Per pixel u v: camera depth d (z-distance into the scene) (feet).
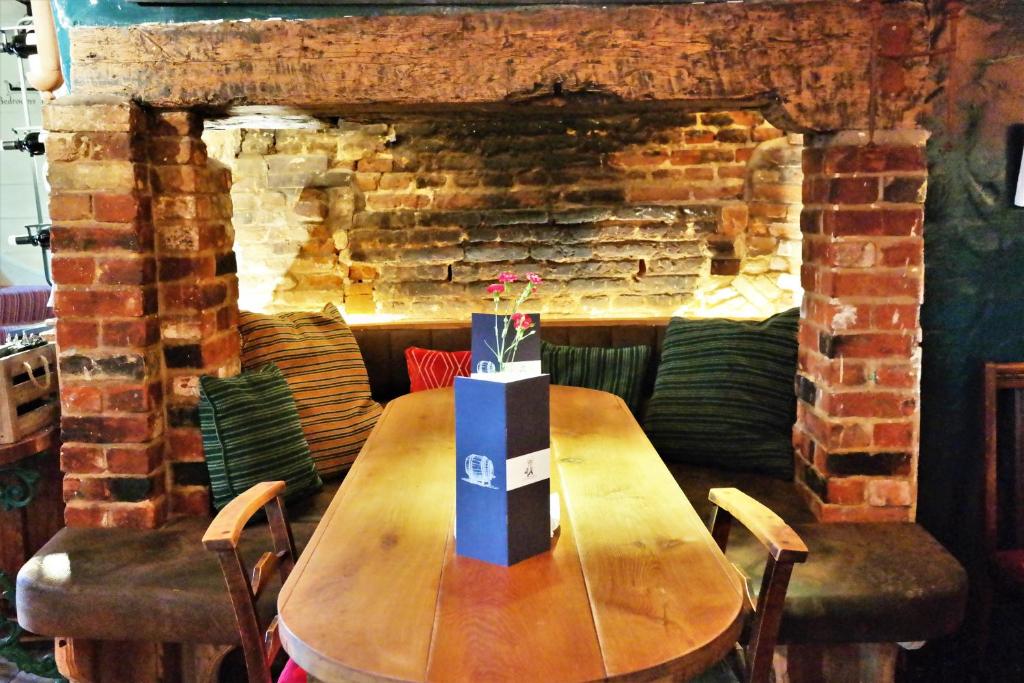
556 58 7.50
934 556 7.04
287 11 7.88
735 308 11.18
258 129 10.97
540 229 11.14
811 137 8.04
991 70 7.97
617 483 5.92
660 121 10.89
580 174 11.03
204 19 7.92
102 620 6.72
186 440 8.22
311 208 11.10
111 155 7.45
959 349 8.38
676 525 5.13
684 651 3.71
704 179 10.99
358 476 6.10
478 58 7.53
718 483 8.63
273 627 5.47
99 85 7.57
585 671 3.55
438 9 7.83
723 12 7.40
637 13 7.45
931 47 7.89
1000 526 8.68
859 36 7.33
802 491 8.41
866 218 7.45
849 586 6.57
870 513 7.77
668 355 9.66
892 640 6.63
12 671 8.98
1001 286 8.27
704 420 9.01
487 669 3.57
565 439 7.06
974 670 8.29
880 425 7.67
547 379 4.67
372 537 4.97
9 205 17.30
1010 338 8.36
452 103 7.64
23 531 8.93
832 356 7.61
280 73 7.55
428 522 5.21
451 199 11.11
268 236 11.18
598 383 9.96
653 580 4.39
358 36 7.52
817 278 7.97
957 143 8.07
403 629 3.89
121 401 7.79
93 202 7.52
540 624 3.92
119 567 7.04
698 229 11.05
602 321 10.72
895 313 7.54
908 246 7.47
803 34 7.36
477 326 6.02
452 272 11.25
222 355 8.53
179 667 7.18
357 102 7.61
